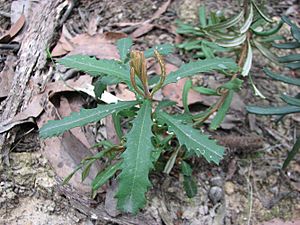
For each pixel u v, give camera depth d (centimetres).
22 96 36
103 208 33
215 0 46
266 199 35
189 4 45
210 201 34
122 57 32
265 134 38
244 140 37
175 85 38
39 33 40
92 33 41
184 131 28
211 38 40
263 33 37
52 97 36
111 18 43
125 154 27
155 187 34
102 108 29
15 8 42
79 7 43
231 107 39
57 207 33
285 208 35
